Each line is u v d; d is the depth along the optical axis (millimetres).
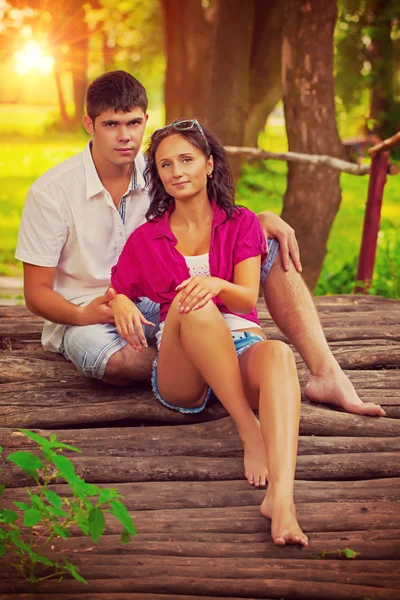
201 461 5695
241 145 18844
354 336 8062
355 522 5074
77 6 28859
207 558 4688
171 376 5996
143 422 6527
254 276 5848
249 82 18766
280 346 5488
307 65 13844
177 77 27328
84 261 6707
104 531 4977
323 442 5980
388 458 5785
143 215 6777
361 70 38594
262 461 5516
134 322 5848
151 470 5629
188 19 26938
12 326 8289
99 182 6512
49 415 6348
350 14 33250
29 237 6500
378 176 11352
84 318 6359
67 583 4418
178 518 5086
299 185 14023
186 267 5906
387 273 14000
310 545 4840
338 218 27578
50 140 55000
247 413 5594
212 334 5457
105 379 6664
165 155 5730
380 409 6309
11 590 4363
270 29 19922
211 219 5949
